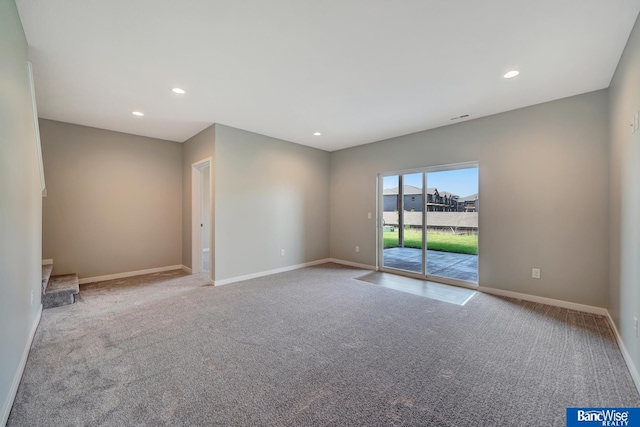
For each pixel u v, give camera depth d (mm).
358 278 4523
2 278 1514
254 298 3494
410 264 4688
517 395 1681
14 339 1721
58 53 2238
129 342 2332
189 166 4895
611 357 2104
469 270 4020
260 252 4652
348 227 5582
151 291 3764
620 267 2342
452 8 1766
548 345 2289
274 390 1735
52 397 1649
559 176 3176
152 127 4258
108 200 4383
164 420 1481
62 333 2480
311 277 4582
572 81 2740
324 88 2916
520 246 3459
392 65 2467
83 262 4168
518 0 1695
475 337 2441
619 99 2379
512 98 3156
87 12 1778
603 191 2896
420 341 2373
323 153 5789
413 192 4645
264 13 1811
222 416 1513
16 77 1793
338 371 1939
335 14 1824
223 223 4152
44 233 3859
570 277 3115
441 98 3160
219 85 2836
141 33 2004
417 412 1542
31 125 2268
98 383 1786
